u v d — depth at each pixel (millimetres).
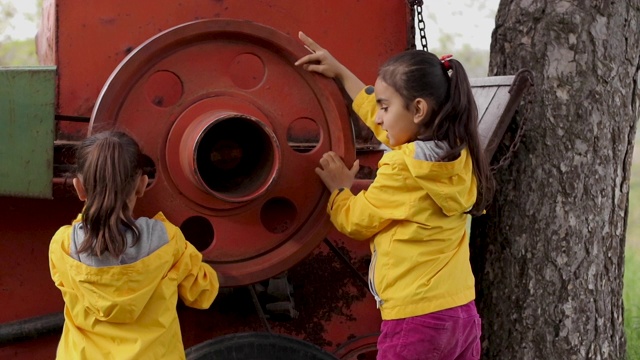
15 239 3264
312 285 3775
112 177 2658
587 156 3557
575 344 3594
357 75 3738
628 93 3664
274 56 3154
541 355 3594
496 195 3660
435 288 2936
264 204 3186
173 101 3229
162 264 2746
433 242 2947
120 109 2924
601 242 3621
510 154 3436
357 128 3768
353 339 3809
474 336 3074
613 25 3574
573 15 3539
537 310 3590
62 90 3254
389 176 2906
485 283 3721
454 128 2898
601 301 3645
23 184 2852
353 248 3852
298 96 3186
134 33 3338
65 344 2824
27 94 2824
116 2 3311
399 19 3793
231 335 3197
